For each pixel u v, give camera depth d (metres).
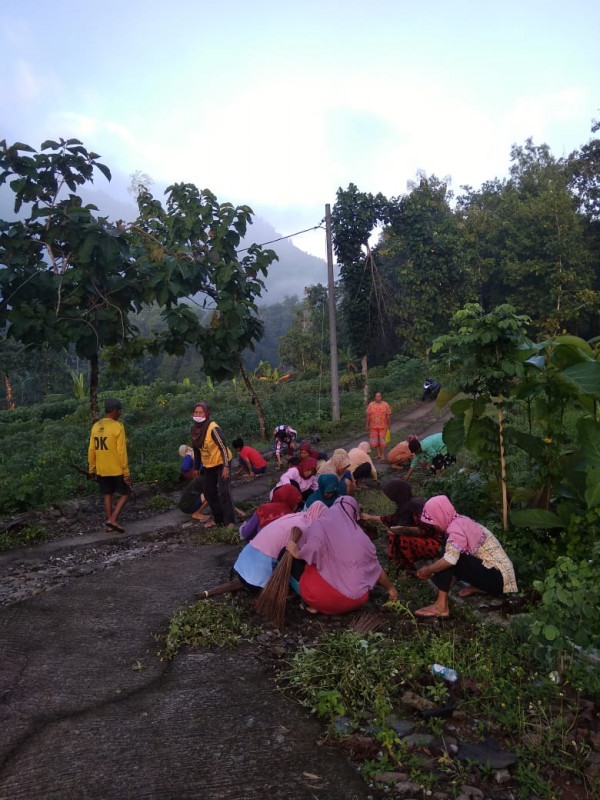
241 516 8.78
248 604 5.37
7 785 3.04
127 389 39.97
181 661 4.38
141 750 3.33
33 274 10.02
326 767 3.25
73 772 3.14
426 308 32.41
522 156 41.91
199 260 12.35
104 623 5.06
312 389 33.22
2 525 8.46
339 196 22.41
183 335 12.12
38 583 6.12
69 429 22.20
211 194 13.72
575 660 4.07
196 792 3.04
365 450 10.48
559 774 3.17
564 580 4.60
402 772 3.20
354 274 22.83
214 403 31.50
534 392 6.30
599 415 6.68
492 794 3.05
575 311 35.38
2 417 35.88
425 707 3.71
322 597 4.97
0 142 9.83
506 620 4.86
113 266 10.47
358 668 4.07
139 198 15.13
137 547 7.67
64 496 10.34
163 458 14.69
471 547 4.98
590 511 5.65
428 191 37.09
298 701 3.88
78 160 10.13
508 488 6.76
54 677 4.14
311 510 5.39
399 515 5.90
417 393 27.17
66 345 10.27
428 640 4.58
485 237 39.03
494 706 3.72
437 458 10.56
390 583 5.30
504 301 37.75
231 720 3.64
